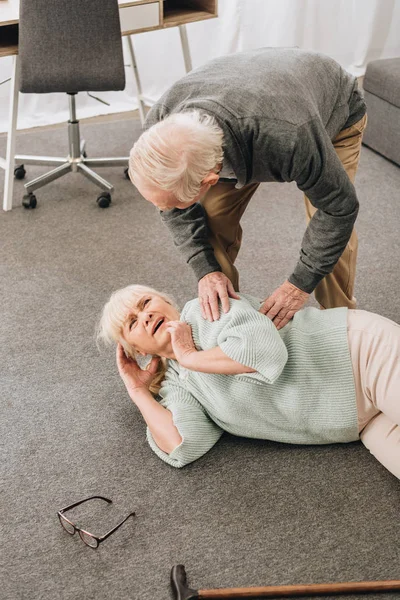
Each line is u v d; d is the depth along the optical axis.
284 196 3.12
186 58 3.52
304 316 1.79
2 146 3.68
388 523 1.61
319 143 1.53
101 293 2.51
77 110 4.09
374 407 1.70
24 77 2.84
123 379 1.90
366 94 3.38
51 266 2.68
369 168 3.32
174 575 1.48
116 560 1.58
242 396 1.74
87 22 2.74
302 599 1.46
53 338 2.29
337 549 1.56
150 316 1.81
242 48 4.20
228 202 1.93
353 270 2.12
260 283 2.52
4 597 1.51
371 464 1.77
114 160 3.25
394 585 1.42
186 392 1.85
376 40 4.41
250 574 1.52
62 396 2.05
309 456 1.80
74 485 1.77
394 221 2.88
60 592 1.52
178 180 1.43
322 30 4.30
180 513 1.67
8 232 2.92
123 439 1.89
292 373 1.71
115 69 2.85
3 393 2.07
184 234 1.94
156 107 1.61
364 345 1.67
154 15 2.96
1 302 2.48
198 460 1.81
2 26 3.12
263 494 1.71
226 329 1.72
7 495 1.75
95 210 3.08
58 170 3.16
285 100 1.50
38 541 1.63
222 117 1.47
